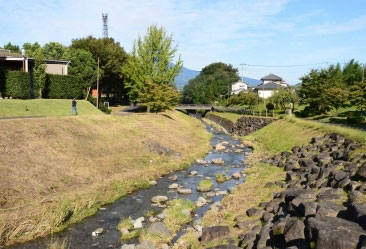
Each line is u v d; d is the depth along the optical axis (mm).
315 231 8656
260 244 10430
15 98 37812
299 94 63469
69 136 26062
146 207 17453
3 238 12539
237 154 36062
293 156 25797
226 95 118000
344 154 19484
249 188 19516
